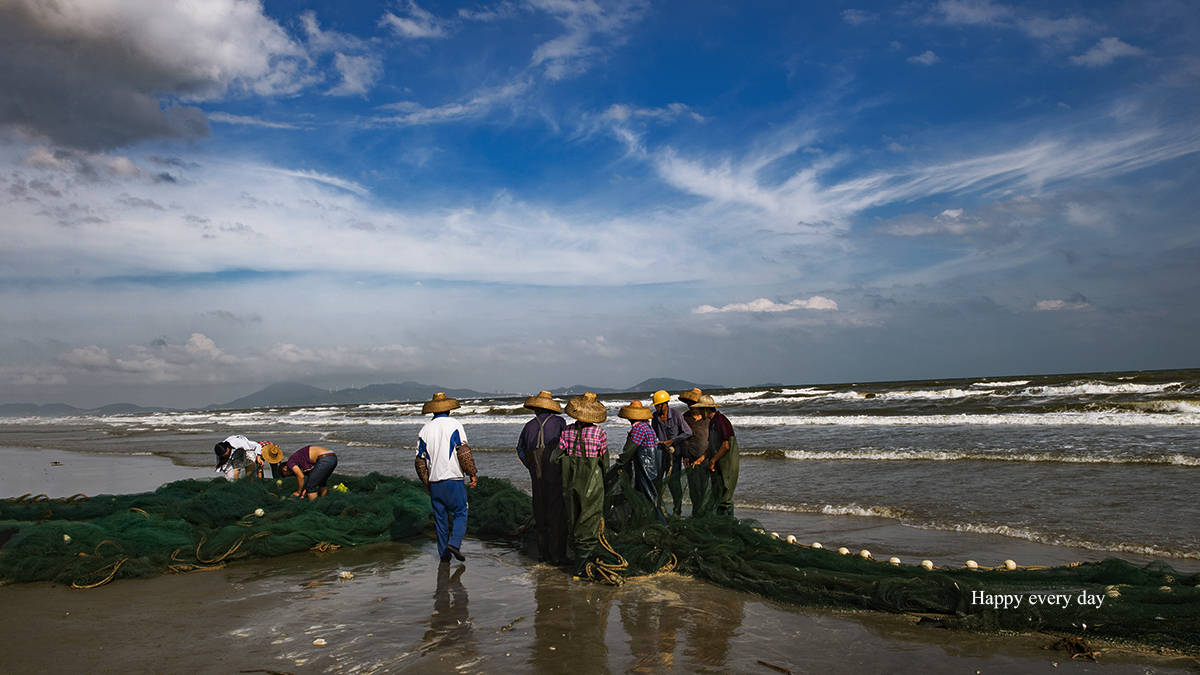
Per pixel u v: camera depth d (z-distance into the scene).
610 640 4.32
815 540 7.41
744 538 6.17
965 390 35.19
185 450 25.36
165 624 4.79
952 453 13.60
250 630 4.63
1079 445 14.07
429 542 7.85
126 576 6.12
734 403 44.50
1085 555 6.29
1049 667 3.74
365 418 52.34
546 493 6.54
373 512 8.09
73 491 13.99
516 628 4.60
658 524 6.49
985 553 6.52
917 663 3.83
